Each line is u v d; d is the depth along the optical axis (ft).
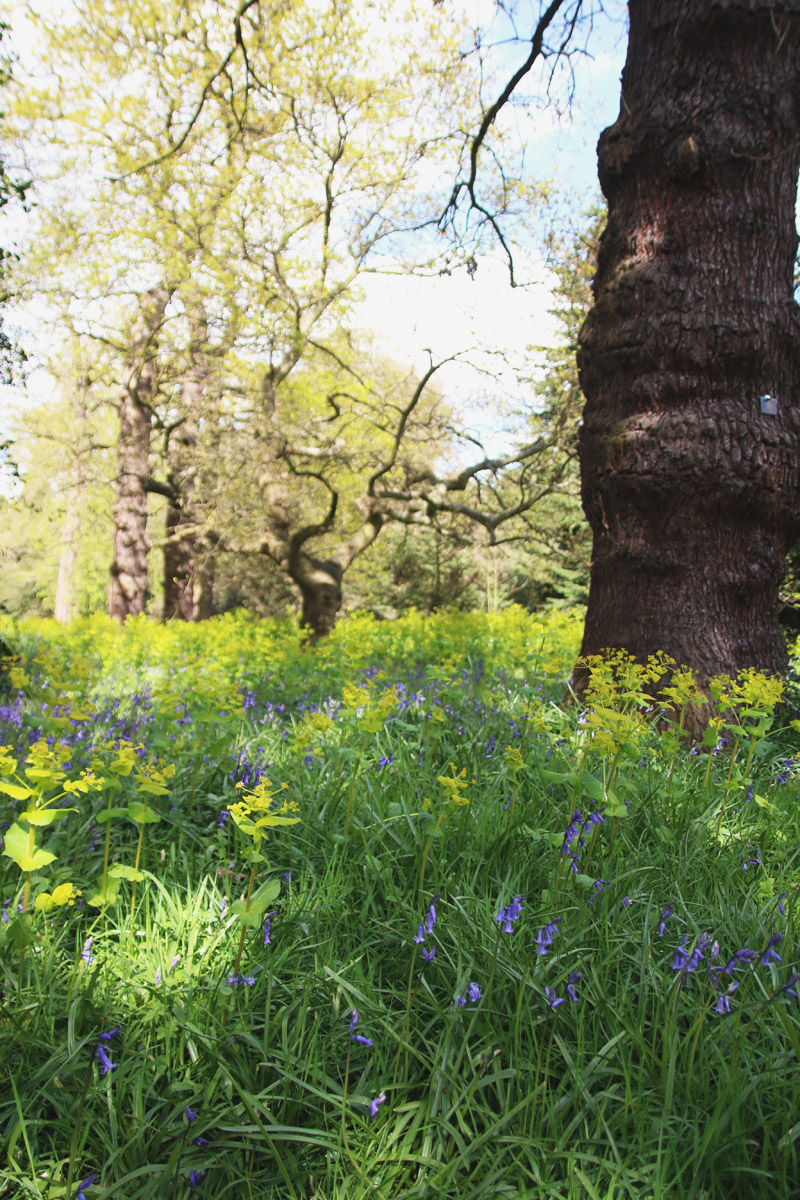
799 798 12.60
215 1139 6.30
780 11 17.16
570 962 8.02
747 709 13.08
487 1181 5.76
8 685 24.35
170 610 74.74
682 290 17.60
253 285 45.32
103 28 40.37
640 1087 6.39
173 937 8.66
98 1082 6.63
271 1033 7.34
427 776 13.23
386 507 53.36
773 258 17.78
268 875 10.48
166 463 68.28
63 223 45.98
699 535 17.66
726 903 9.46
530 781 12.58
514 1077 6.61
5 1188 5.73
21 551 102.27
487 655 31.07
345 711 13.08
